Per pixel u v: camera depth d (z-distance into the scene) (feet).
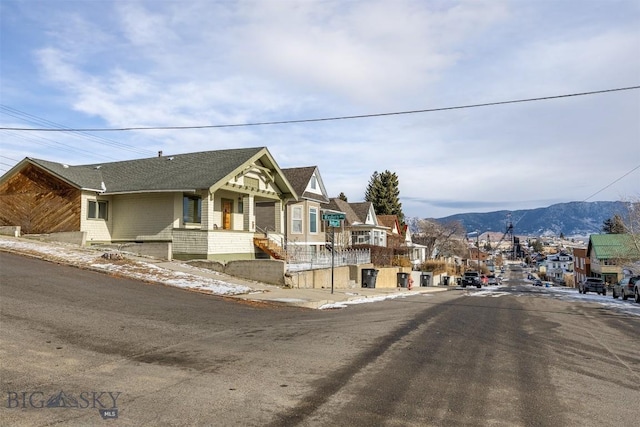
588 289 127.95
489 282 250.16
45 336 26.17
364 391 19.93
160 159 88.89
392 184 255.91
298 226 110.11
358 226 153.58
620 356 29.12
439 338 33.17
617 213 134.21
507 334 36.40
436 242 288.71
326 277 83.35
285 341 29.78
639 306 70.33
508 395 20.11
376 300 66.74
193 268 65.05
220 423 15.89
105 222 78.07
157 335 28.96
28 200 77.92
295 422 16.20
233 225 85.35
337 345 29.22
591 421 17.20
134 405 17.29
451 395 19.81
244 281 63.16
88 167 89.51
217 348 26.86
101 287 44.55
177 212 74.43
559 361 27.25
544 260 528.22
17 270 47.19
